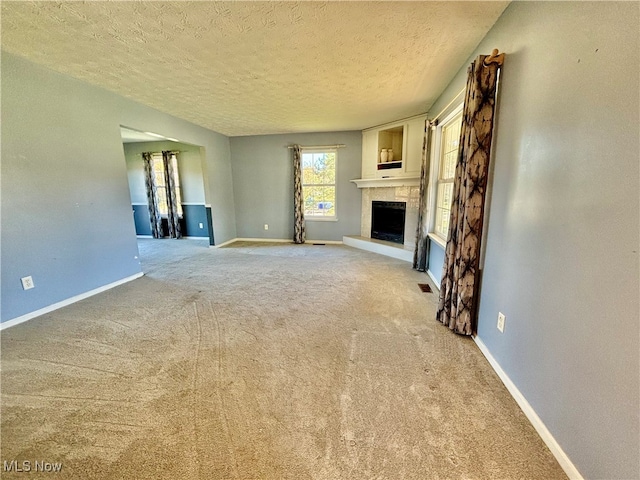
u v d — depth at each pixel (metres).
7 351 2.09
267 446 1.33
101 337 2.30
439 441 1.34
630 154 0.90
